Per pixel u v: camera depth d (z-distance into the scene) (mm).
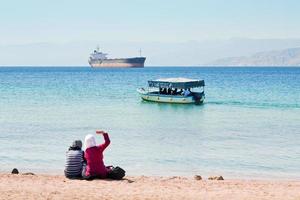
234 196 14188
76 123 38906
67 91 81750
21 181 16000
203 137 31906
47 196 13430
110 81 124188
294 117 44844
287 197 14148
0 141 29109
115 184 15492
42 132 33281
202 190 15141
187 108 55281
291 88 92500
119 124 38938
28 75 173375
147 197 13602
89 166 16234
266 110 52312
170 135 32844
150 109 53344
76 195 13594
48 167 21578
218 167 22172
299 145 28578
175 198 13656
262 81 126500
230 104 60438
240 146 28172
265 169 21734
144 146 27922
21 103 57656
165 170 21359
